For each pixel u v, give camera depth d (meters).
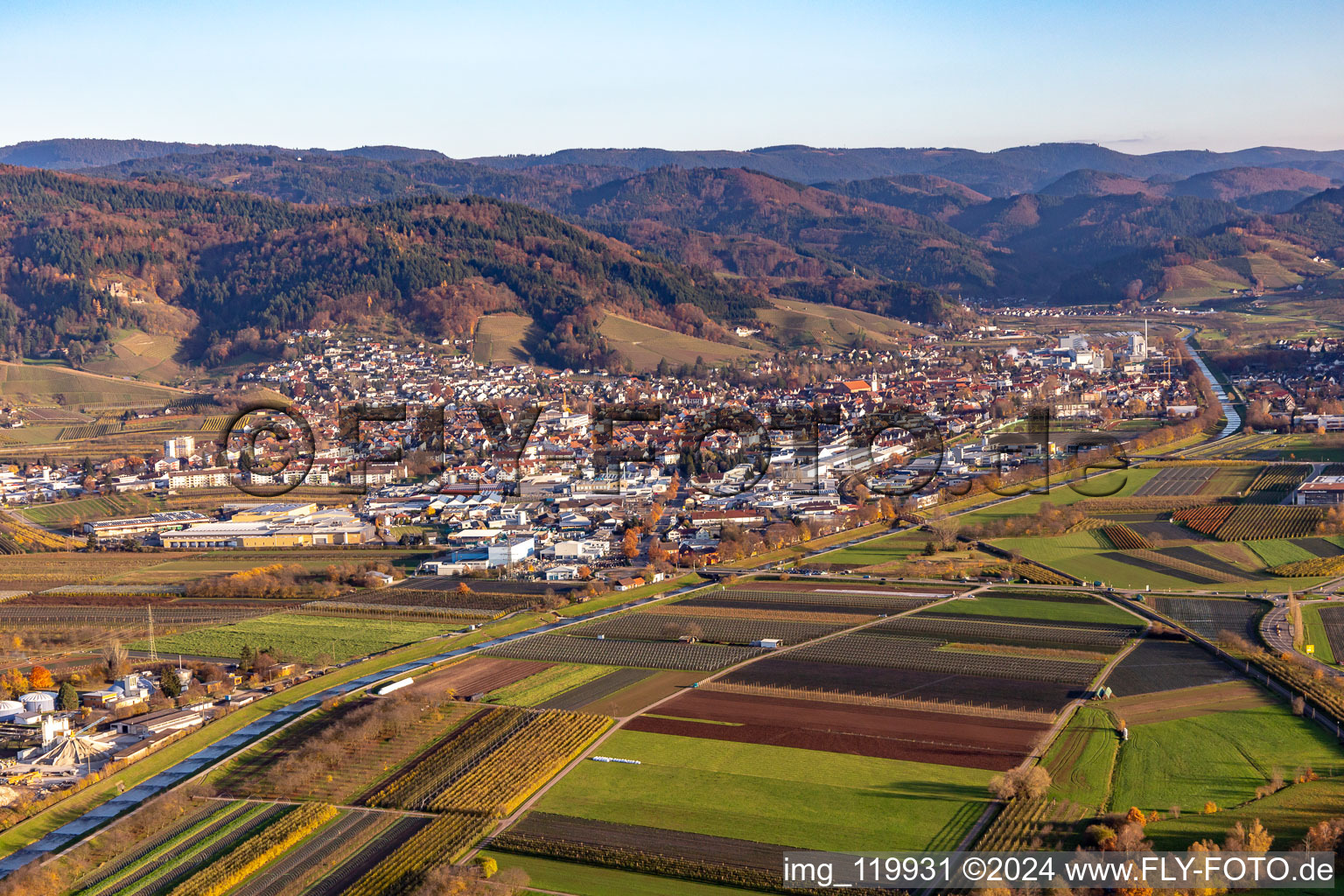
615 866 155.75
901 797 173.88
